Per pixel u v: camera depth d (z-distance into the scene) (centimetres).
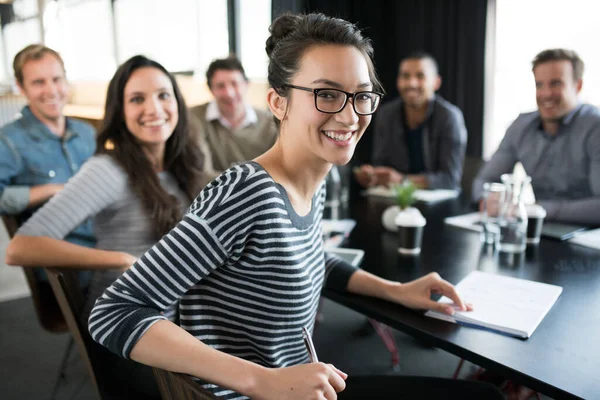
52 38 714
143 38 585
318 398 71
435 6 402
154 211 144
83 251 132
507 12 376
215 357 75
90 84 650
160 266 79
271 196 84
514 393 162
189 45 522
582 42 344
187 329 89
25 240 129
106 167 140
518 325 102
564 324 106
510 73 385
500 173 245
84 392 202
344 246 166
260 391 72
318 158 91
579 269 140
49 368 222
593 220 187
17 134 215
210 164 278
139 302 80
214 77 272
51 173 219
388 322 111
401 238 157
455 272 138
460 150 292
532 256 152
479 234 178
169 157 163
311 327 104
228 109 279
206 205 81
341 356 222
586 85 346
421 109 302
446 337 101
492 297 118
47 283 178
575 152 219
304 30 87
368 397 110
